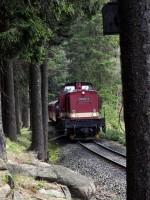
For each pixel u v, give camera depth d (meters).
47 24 24.23
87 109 52.00
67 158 37.59
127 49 9.16
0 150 17.61
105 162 33.94
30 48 22.20
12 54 22.42
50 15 23.44
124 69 9.26
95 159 35.84
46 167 19.20
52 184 17.36
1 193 13.27
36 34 21.30
